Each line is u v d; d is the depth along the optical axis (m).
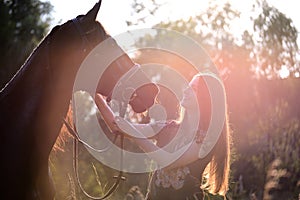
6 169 4.38
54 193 4.68
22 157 4.42
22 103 4.51
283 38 14.64
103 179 8.23
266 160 10.99
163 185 5.07
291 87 14.64
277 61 14.76
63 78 4.56
